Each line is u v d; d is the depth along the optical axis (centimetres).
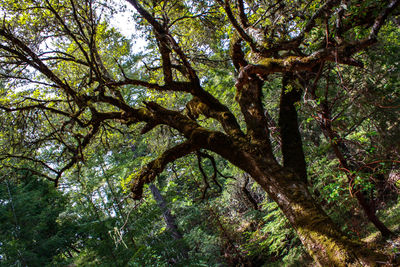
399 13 397
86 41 614
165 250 907
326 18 391
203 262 920
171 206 1320
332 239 376
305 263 898
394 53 474
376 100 471
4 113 672
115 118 684
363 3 366
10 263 1328
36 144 691
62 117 808
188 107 702
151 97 866
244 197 1397
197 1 715
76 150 686
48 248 1553
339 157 573
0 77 657
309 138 916
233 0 574
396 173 555
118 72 983
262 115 529
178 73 868
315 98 481
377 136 516
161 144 1002
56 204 1916
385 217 802
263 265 1148
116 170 1205
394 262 327
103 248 862
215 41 817
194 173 1155
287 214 433
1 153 693
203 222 1242
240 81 405
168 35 539
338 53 365
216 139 519
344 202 727
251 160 482
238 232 1266
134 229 882
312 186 749
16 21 652
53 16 668
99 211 1040
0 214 1481
